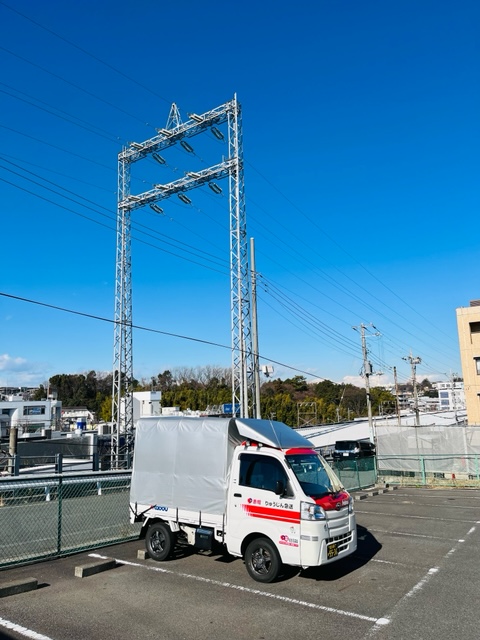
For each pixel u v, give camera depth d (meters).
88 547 9.74
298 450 8.32
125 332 32.00
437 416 59.34
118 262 32.53
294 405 74.12
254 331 24.34
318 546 7.27
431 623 5.96
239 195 25.61
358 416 89.50
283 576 7.98
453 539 10.97
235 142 26.06
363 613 6.33
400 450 26.75
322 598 6.91
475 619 6.09
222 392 82.38
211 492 8.45
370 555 9.52
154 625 5.96
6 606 6.62
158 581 7.71
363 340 37.72
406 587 7.43
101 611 6.42
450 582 7.69
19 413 71.25
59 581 7.72
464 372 38.81
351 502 8.31
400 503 17.06
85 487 11.88
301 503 7.43
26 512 11.05
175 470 9.00
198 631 5.77
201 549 8.84
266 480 7.91
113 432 31.48
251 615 6.27
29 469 27.41
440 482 23.08
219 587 7.40
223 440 8.55
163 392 91.19
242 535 7.93
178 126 28.56
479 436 25.06
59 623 6.02
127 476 12.77
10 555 8.95
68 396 112.12
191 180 28.27
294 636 5.62
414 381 43.69
